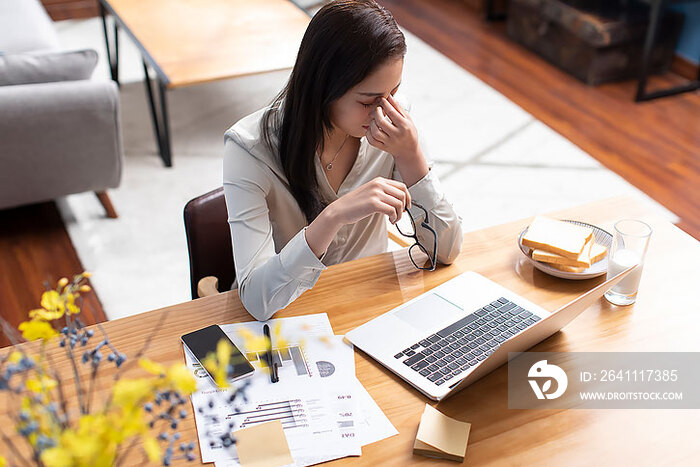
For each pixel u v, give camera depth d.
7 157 2.67
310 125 1.38
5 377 0.74
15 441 1.08
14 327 2.42
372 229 1.71
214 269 1.68
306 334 1.31
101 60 4.38
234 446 1.09
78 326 0.96
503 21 4.98
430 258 1.50
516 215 2.96
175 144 3.52
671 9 4.05
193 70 3.04
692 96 3.95
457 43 4.62
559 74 4.21
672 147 3.47
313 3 5.12
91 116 2.68
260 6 3.78
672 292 1.41
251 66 3.09
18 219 2.96
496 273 1.48
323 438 1.11
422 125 3.65
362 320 1.35
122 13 3.68
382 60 1.27
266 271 1.33
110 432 0.70
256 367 1.24
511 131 3.61
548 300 1.40
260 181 1.47
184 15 3.65
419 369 1.22
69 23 4.90
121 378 1.21
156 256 2.76
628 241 1.34
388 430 1.12
